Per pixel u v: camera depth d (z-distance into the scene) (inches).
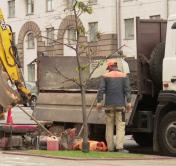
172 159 732.7
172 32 789.2
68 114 909.2
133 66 864.3
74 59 956.0
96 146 805.9
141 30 835.4
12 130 828.6
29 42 3479.3
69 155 732.7
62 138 821.9
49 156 725.3
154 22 846.5
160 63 818.8
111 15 2918.3
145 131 821.9
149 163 685.9
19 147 823.7
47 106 941.2
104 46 2920.8
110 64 813.2
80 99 896.3
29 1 3506.4
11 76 896.9
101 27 2965.1
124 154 761.6
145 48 836.6
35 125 857.5
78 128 896.9
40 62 973.2
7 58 896.3
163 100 791.7
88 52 1004.6
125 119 815.7
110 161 696.4
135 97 825.5
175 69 781.9
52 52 3134.8
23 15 3545.8
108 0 2933.1
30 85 2549.2
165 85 792.9
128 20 2869.1
